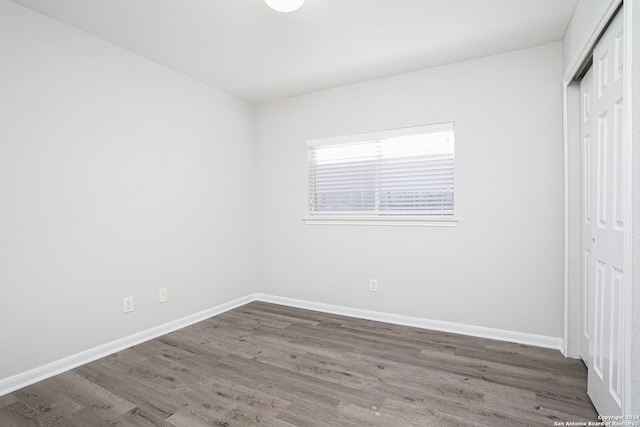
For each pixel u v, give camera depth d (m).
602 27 1.51
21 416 1.64
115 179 2.44
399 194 3.01
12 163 1.91
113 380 2.00
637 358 1.13
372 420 1.60
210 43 2.43
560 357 2.26
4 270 1.88
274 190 3.66
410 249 2.92
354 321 3.06
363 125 3.12
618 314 1.38
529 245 2.49
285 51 2.54
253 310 3.41
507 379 1.97
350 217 3.20
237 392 1.85
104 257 2.37
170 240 2.85
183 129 2.96
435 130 2.80
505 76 2.55
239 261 3.59
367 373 2.06
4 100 1.88
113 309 2.42
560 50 2.38
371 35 2.31
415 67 2.82
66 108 2.15
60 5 1.95
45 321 2.05
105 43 2.38
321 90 3.35
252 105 3.76
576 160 2.21
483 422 1.57
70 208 2.18
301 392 1.85
